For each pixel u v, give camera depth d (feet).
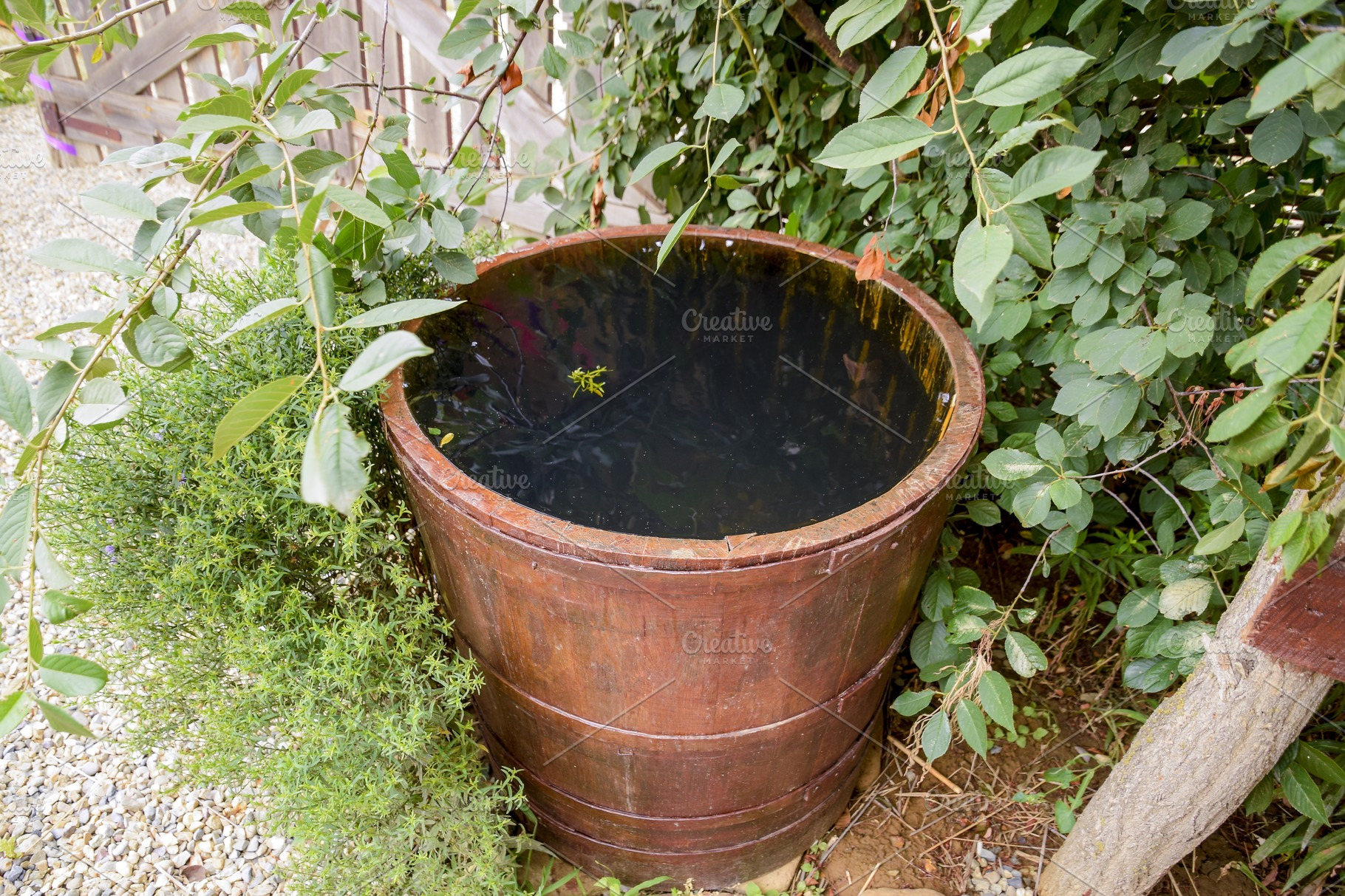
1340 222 3.70
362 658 4.14
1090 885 4.91
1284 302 4.84
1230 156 4.98
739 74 6.59
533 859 5.50
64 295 10.34
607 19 7.43
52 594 3.00
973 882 5.32
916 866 5.43
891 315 5.24
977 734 4.45
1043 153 2.51
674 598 3.59
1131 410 4.25
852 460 4.58
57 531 4.35
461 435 4.55
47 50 3.70
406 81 10.42
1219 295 4.72
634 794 4.72
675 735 4.29
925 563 4.50
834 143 2.85
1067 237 4.36
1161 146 4.62
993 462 4.49
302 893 4.28
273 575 4.32
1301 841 4.67
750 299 5.83
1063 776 5.45
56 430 3.38
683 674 3.95
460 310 5.13
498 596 4.03
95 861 5.27
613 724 4.30
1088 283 4.49
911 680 6.48
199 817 5.52
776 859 5.36
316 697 4.01
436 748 4.52
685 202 7.70
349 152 10.92
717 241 5.77
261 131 3.53
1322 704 5.19
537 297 5.57
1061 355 5.11
